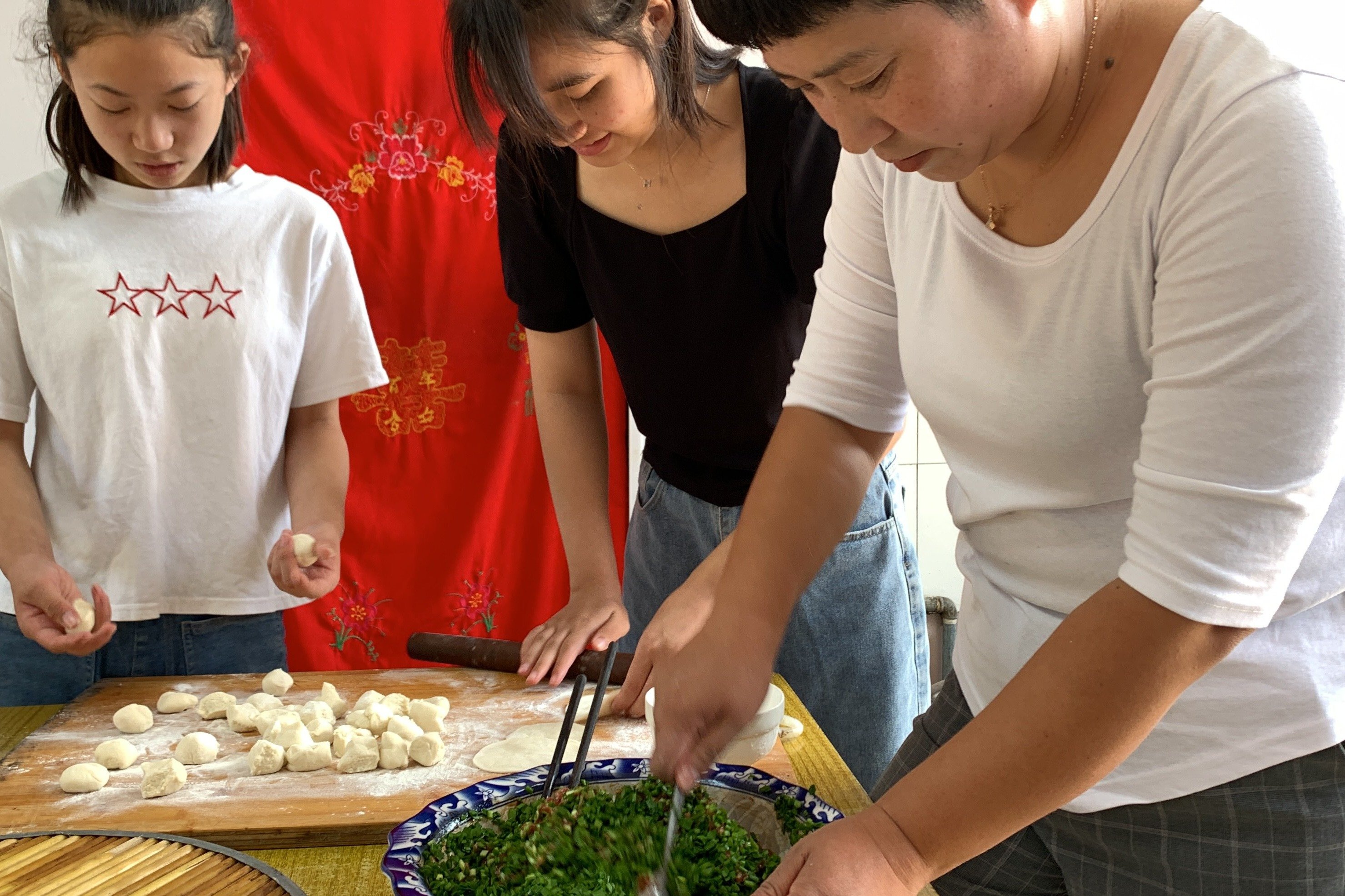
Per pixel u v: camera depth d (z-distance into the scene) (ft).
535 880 2.81
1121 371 2.97
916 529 8.89
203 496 5.65
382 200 7.51
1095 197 2.78
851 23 2.23
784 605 3.45
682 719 3.11
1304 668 3.14
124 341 5.46
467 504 7.98
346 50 7.29
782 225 5.11
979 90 2.39
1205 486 2.35
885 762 5.86
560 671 4.97
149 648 5.63
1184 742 3.31
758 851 3.05
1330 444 2.29
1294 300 2.25
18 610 4.91
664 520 6.06
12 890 2.80
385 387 7.73
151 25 4.70
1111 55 2.73
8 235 5.39
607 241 5.44
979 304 3.22
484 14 3.94
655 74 4.43
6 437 5.47
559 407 6.08
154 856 2.94
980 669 3.94
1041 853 3.99
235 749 4.31
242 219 5.72
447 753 4.24
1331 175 2.25
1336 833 3.23
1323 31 2.48
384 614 7.98
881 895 2.45
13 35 7.05
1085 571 3.40
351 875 3.43
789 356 5.50
